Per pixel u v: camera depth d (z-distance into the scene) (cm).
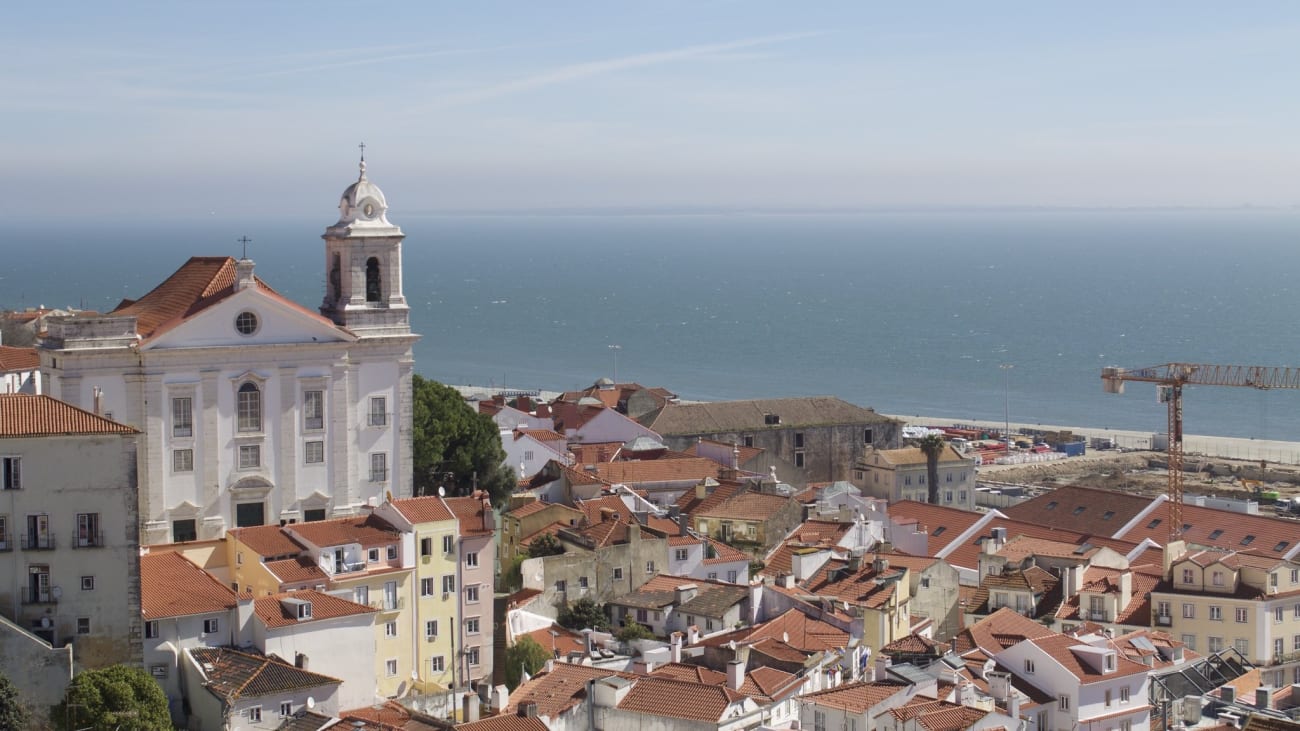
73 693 12312
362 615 14438
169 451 16562
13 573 12888
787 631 15575
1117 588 17288
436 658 15988
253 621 14012
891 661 14225
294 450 17238
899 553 18525
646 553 18112
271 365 17062
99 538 13050
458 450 19725
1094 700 13962
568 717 13288
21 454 12875
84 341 16188
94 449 13025
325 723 12888
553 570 17550
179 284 17750
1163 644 15688
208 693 13150
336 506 17500
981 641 14750
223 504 16862
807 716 12900
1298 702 14375
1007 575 17825
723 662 14488
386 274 18038
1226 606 16700
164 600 13838
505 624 16462
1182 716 14088
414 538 15812
